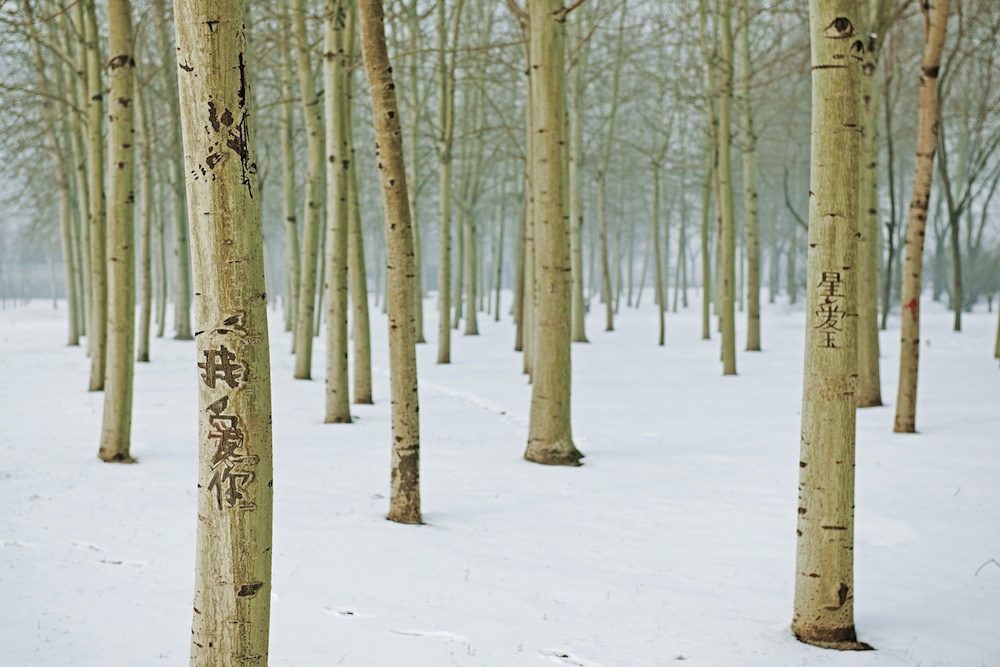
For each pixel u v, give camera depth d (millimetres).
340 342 11578
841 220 4559
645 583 5461
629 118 36594
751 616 4934
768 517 7047
